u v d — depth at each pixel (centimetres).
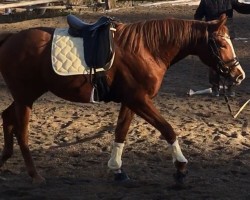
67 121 946
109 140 841
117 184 669
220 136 857
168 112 1003
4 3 2181
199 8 1084
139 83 629
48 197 621
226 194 634
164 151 791
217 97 1116
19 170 723
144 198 618
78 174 705
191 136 859
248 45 1599
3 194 632
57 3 2362
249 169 727
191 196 626
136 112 636
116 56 628
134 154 779
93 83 634
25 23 1902
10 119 686
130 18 1961
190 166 734
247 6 1062
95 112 1003
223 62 643
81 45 638
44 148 809
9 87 665
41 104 1062
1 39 671
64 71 629
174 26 641
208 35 639
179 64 1431
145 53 632
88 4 2355
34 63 643
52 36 651
